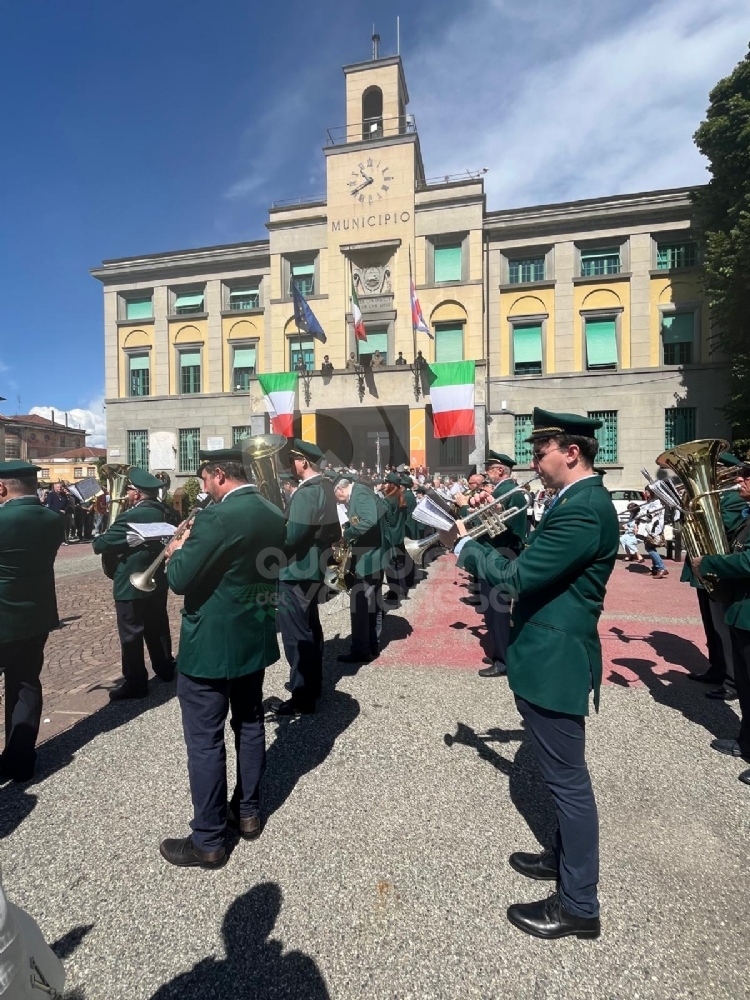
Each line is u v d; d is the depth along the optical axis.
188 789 2.99
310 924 2.09
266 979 1.87
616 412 21.67
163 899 2.22
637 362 21.56
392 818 2.72
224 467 2.62
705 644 5.52
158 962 1.93
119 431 26.94
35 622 3.07
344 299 23.19
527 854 2.40
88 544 15.66
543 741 2.07
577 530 1.95
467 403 19.61
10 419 56.97
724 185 16.81
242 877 2.34
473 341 22.03
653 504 9.62
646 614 6.79
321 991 1.82
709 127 15.90
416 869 2.38
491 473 5.07
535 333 22.53
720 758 3.27
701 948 1.97
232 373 25.80
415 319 20.62
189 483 19.94
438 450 22.42
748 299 15.73
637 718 3.82
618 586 8.64
